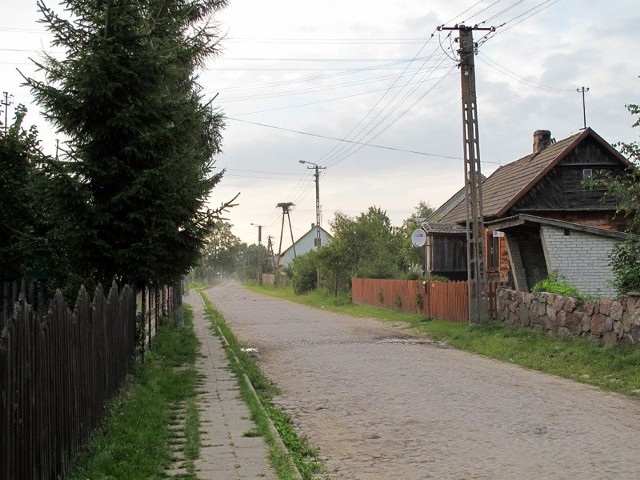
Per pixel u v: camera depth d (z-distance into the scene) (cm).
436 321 2431
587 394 1110
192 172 1231
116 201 1152
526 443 798
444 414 973
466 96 2030
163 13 1529
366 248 4328
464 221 2872
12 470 453
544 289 1875
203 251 1307
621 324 1367
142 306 1330
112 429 780
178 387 1137
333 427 918
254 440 805
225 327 2427
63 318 615
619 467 691
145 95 1210
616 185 1523
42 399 532
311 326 2578
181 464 701
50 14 1141
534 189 2575
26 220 1291
